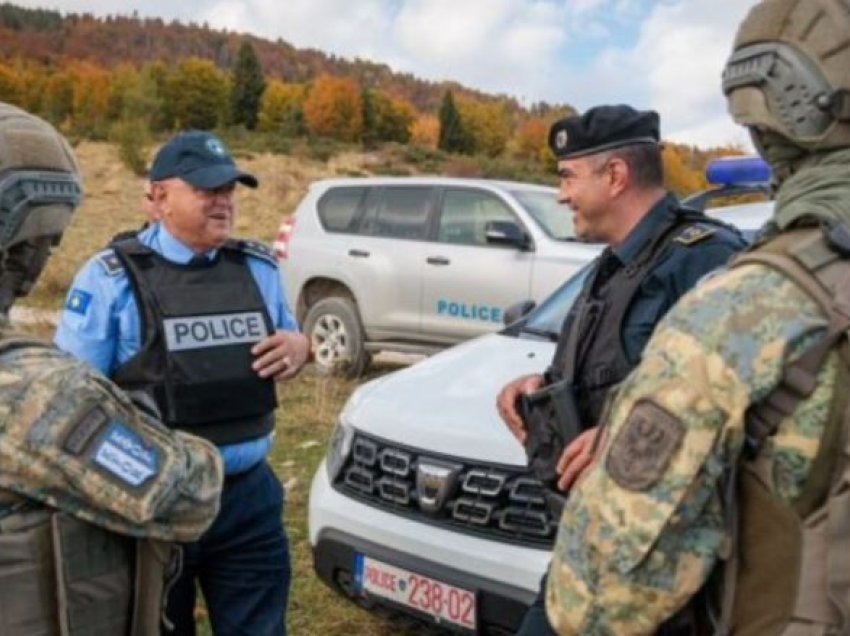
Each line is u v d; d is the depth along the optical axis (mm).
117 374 2271
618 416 1220
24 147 1263
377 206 7891
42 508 1183
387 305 7648
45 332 8805
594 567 1202
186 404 2256
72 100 45281
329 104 45062
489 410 2877
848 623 1102
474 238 7309
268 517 2459
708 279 1216
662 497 1146
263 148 37500
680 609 1208
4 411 1151
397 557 2768
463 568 2623
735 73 1261
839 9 1168
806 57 1182
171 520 1301
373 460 2947
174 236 2342
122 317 2254
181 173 2287
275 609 2484
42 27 85688
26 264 1315
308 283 8180
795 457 1122
